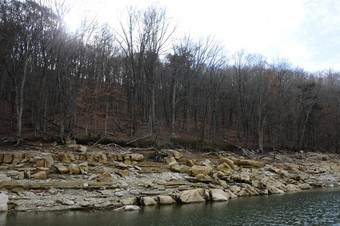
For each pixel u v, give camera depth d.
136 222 10.58
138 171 18.12
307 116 44.44
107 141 23.17
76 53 24.88
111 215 11.34
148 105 36.69
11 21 20.58
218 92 39.41
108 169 17.33
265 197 17.11
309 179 23.78
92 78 30.70
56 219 10.38
